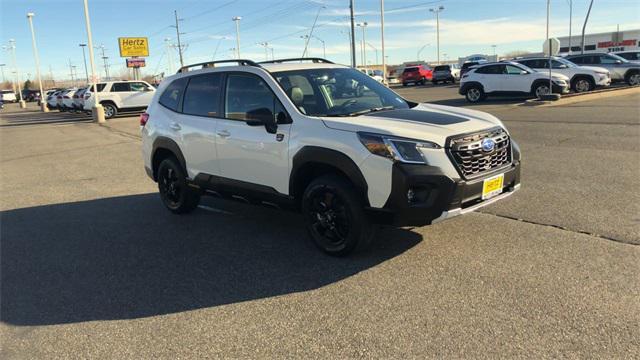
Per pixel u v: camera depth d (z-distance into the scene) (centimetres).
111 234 599
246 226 598
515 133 1181
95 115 2523
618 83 2594
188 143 600
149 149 676
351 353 317
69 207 746
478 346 314
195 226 610
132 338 353
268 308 385
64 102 3416
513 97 2297
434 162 402
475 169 427
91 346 346
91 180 955
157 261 501
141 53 6116
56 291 443
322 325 354
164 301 409
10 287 457
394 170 404
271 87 504
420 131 415
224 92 559
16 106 6756
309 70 540
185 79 626
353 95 528
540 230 515
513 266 430
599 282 390
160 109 658
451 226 540
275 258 486
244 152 523
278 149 485
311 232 485
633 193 630
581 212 566
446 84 4494
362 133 423
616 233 494
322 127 451
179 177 635
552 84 2002
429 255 464
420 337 329
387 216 416
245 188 535
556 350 305
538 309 354
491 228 529
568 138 1068
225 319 373
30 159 1314
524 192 661
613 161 821
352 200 437
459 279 411
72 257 527
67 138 1822
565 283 392
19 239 601
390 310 368
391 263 452
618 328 325
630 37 6606
